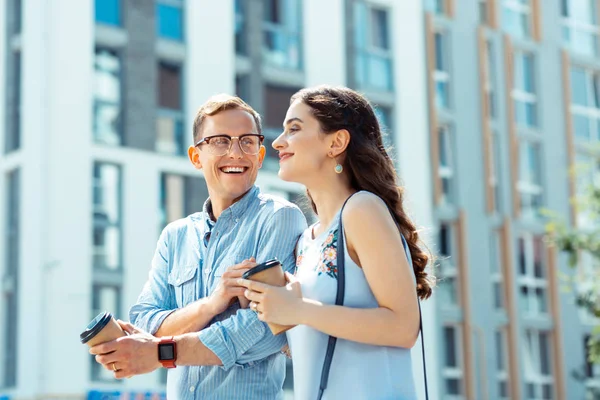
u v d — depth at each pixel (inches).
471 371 1160.8
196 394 157.8
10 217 964.0
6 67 979.3
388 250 130.0
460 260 1185.4
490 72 1269.7
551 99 1323.8
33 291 915.4
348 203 134.4
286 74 1090.1
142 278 961.5
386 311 128.4
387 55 1177.4
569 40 1363.2
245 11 1074.1
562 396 1242.6
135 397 692.1
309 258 138.3
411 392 130.8
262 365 158.4
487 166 1232.2
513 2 1316.4
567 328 1262.3
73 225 927.7
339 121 140.3
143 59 990.4
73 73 946.1
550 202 1294.3
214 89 1033.5
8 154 967.0
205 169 167.9
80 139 942.4
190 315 155.5
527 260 1256.2
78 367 911.7
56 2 946.7
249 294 132.6
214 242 164.7
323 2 1128.2
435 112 1197.1
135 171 970.1
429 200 1167.6
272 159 1060.5
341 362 131.0
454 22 1237.7
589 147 877.8
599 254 761.0
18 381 916.0
